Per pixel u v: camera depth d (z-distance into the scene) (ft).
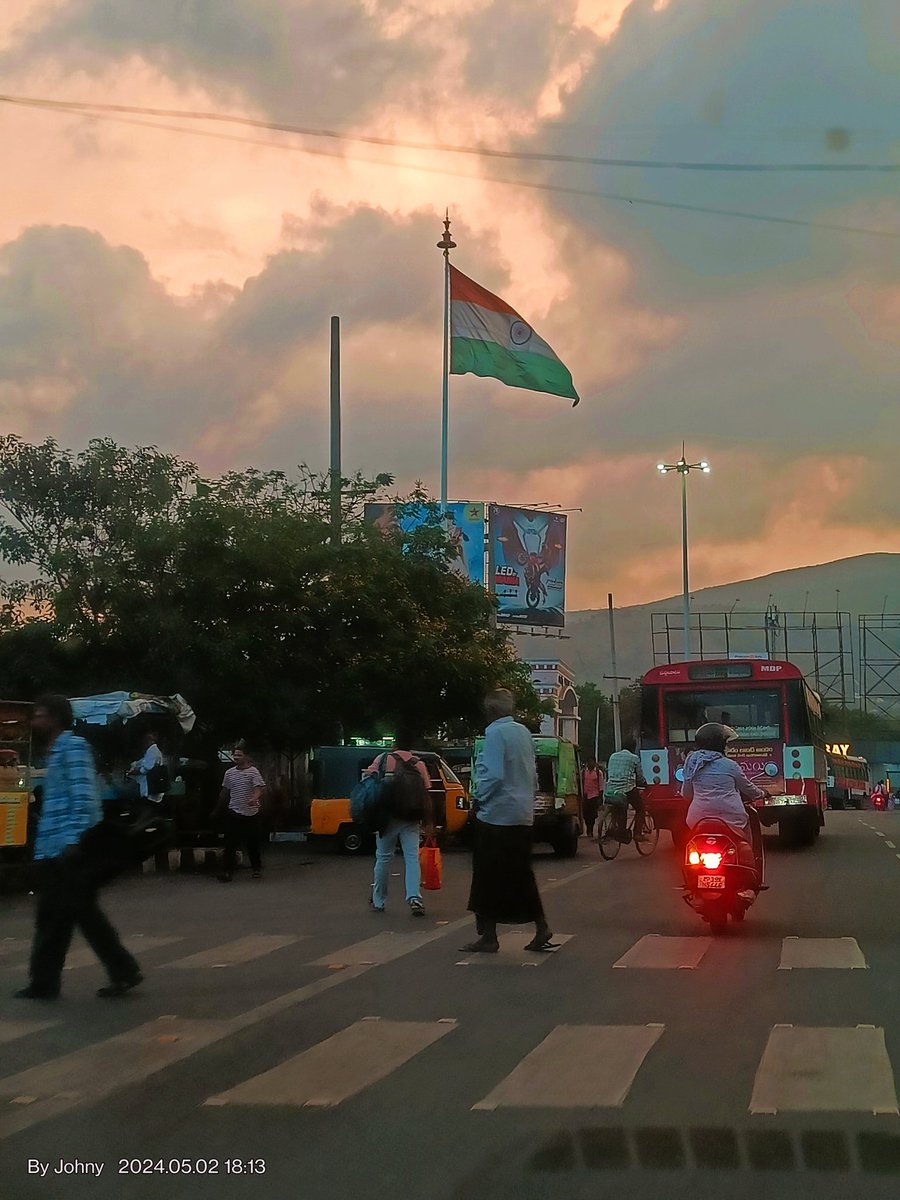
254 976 33.40
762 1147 18.78
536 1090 21.83
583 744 360.28
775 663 80.89
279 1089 22.02
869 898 50.85
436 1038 25.77
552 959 35.65
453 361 112.37
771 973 32.94
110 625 84.12
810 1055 24.00
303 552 89.15
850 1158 18.26
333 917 46.24
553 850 84.12
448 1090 21.90
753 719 80.69
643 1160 18.26
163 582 84.79
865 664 317.01
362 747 93.04
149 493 87.04
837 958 35.17
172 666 83.87
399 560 98.37
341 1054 24.49
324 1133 19.61
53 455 88.17
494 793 36.96
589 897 52.90
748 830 42.19
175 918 46.68
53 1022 27.66
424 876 53.78
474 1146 18.95
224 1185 17.47
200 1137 19.49
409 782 46.55
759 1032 26.02
